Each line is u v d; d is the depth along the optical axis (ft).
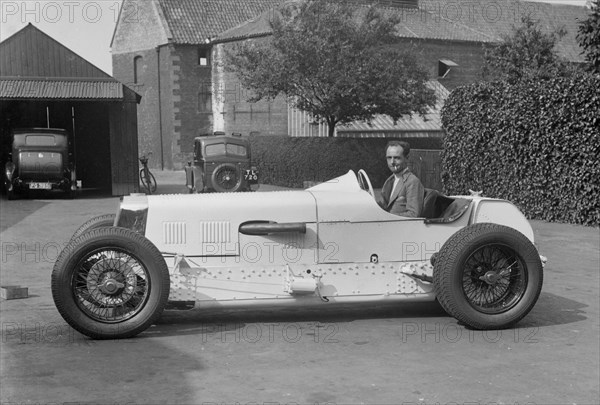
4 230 47.19
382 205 22.98
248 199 21.77
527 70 78.43
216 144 73.05
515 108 51.83
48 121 94.68
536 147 50.11
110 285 19.62
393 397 15.70
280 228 21.20
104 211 60.80
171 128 138.82
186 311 23.70
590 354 18.94
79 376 16.97
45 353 18.81
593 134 46.16
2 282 29.12
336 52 85.92
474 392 16.05
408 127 109.60
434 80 122.31
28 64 78.89
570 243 39.91
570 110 47.47
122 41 150.00
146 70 145.48
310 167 90.84
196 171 73.67
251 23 131.64
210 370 17.49
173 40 136.05
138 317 19.99
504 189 53.57
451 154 59.31
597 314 23.53
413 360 18.35
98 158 95.45
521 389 16.25
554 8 156.46
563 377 17.11
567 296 26.45
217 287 21.07
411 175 22.75
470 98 56.75
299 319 22.70
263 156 98.78
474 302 21.33
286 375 17.13
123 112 82.84
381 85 85.66
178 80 137.59
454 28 130.52
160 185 99.50
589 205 46.78
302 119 113.91
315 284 20.95
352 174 22.82
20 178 74.13
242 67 93.50
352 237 21.79
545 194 49.98
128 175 83.10
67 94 78.54
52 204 68.59
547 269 32.32
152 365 17.84
